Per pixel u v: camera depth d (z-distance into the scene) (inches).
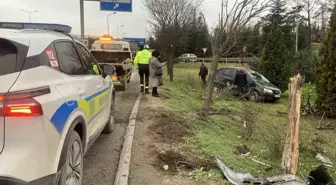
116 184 165.6
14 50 114.2
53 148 114.0
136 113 339.9
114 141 254.2
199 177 178.9
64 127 123.1
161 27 902.4
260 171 201.5
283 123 394.6
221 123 338.0
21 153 103.3
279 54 773.3
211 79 349.4
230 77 679.1
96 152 227.3
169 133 261.6
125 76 581.9
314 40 1572.3
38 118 106.0
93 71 204.2
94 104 184.7
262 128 341.7
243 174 181.8
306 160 257.8
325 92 512.1
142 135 257.8
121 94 536.7
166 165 195.2
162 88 597.9
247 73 661.3
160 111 351.9
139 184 169.3
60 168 119.8
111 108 270.5
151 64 480.7
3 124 102.0
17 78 107.3
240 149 239.9
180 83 815.7
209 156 213.0
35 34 134.0
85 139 158.9
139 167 191.8
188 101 482.9
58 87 127.1
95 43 635.5
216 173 185.2
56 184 119.4
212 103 461.4
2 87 103.3
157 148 223.9
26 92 105.6
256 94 636.7
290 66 793.6
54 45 142.7
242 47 407.2
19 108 102.4
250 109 366.0
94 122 186.4
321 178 186.5
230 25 337.4
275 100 656.4
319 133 394.9
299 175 205.0
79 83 156.3
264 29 795.4
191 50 2343.8
